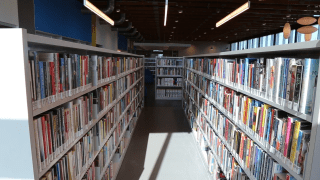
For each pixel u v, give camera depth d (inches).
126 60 148.1
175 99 339.6
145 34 524.4
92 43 291.0
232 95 84.7
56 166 49.0
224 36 529.0
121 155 130.5
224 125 95.0
